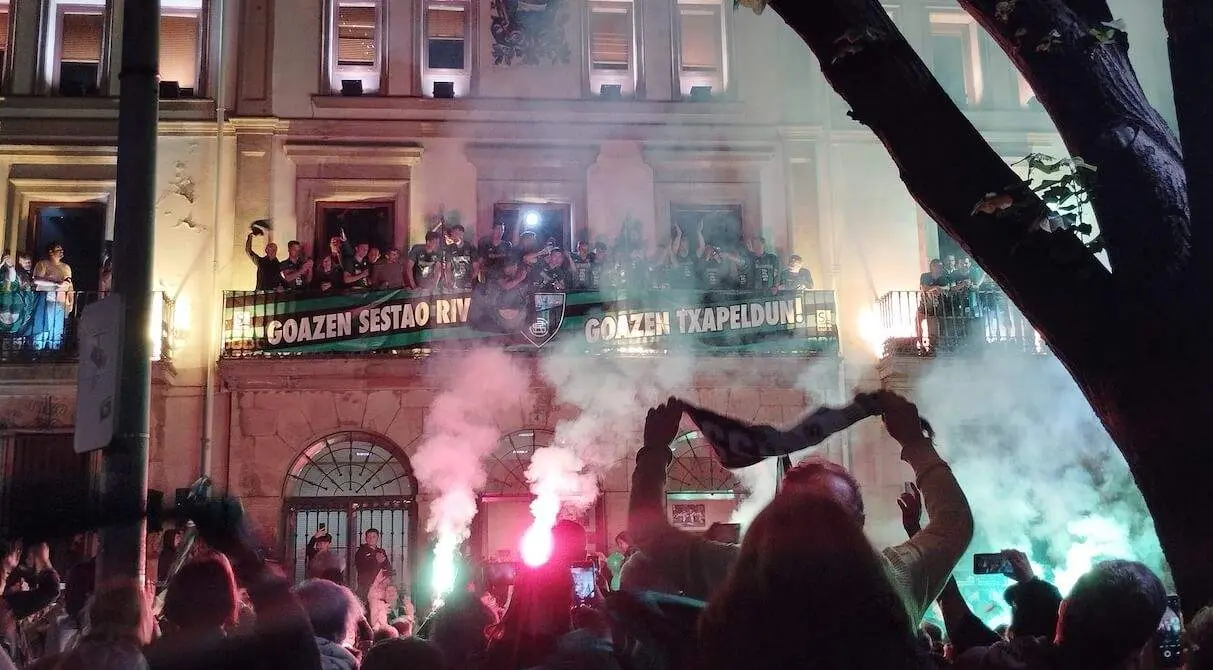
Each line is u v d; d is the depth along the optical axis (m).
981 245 3.91
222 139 18.58
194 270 18.25
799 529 2.12
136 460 5.11
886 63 3.95
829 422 2.91
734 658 2.08
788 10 4.09
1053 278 3.82
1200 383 3.60
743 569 2.15
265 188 18.64
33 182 18.45
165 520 3.49
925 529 2.72
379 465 17.94
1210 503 3.55
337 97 19.02
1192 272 3.65
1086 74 3.98
